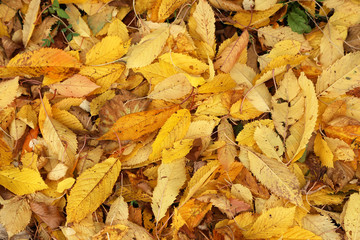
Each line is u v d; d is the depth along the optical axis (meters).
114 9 0.75
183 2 0.74
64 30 0.75
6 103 0.71
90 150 0.73
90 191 0.70
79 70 0.73
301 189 0.73
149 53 0.73
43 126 0.71
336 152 0.73
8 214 0.70
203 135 0.73
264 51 0.77
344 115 0.74
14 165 0.72
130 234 0.71
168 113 0.73
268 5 0.74
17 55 0.71
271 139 0.73
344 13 0.75
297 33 0.76
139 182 0.73
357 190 0.74
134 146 0.73
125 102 0.73
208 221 0.73
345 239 0.72
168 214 0.73
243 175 0.74
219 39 0.77
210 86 0.73
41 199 0.71
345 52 0.76
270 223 0.71
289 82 0.73
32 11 0.73
